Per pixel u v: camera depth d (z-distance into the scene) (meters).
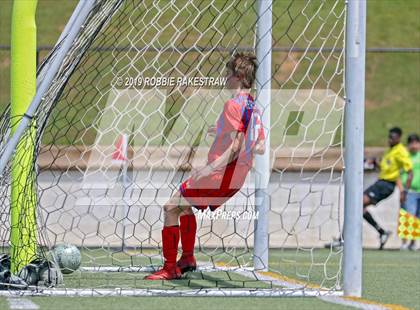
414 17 88.69
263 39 32.34
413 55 82.69
